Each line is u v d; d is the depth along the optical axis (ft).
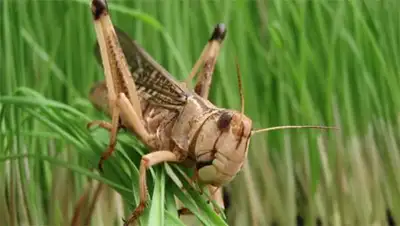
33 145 0.51
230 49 0.59
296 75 0.58
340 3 0.60
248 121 0.36
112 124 0.38
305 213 0.61
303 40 0.58
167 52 0.59
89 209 0.50
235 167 0.36
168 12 0.59
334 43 0.59
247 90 0.59
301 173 0.61
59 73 0.56
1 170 0.49
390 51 0.64
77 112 0.40
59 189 0.54
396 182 0.63
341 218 0.61
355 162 0.61
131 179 0.38
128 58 0.41
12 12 0.51
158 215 0.35
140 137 0.38
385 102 0.63
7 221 0.49
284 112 0.60
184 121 0.38
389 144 0.63
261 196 0.60
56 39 0.57
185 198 0.37
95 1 0.38
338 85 0.62
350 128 0.62
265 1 0.62
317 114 0.62
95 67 0.59
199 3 0.61
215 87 0.59
